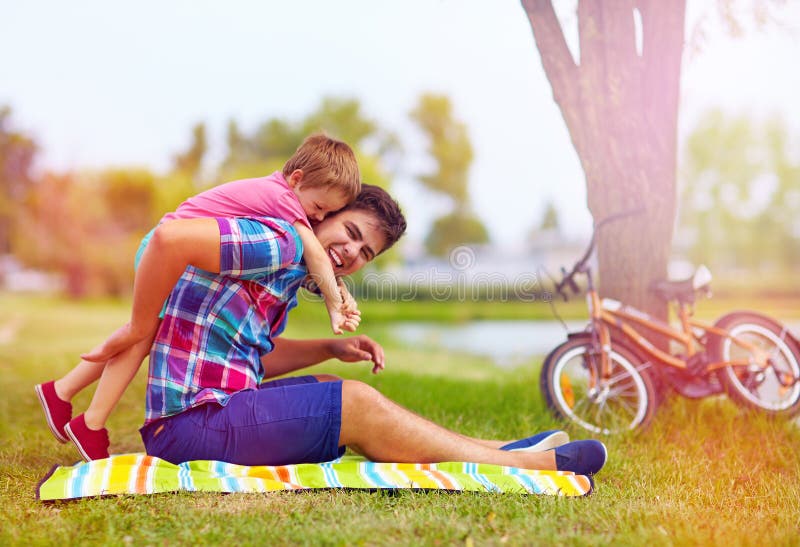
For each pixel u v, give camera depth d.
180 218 2.56
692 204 33.34
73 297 24.97
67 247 25.44
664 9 4.10
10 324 13.43
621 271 4.17
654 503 2.45
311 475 2.50
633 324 4.02
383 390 4.90
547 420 3.78
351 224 2.73
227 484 2.42
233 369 2.57
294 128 37.12
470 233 42.84
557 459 2.61
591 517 2.22
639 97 4.12
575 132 4.23
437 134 42.78
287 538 2.01
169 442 2.55
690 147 33.31
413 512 2.22
